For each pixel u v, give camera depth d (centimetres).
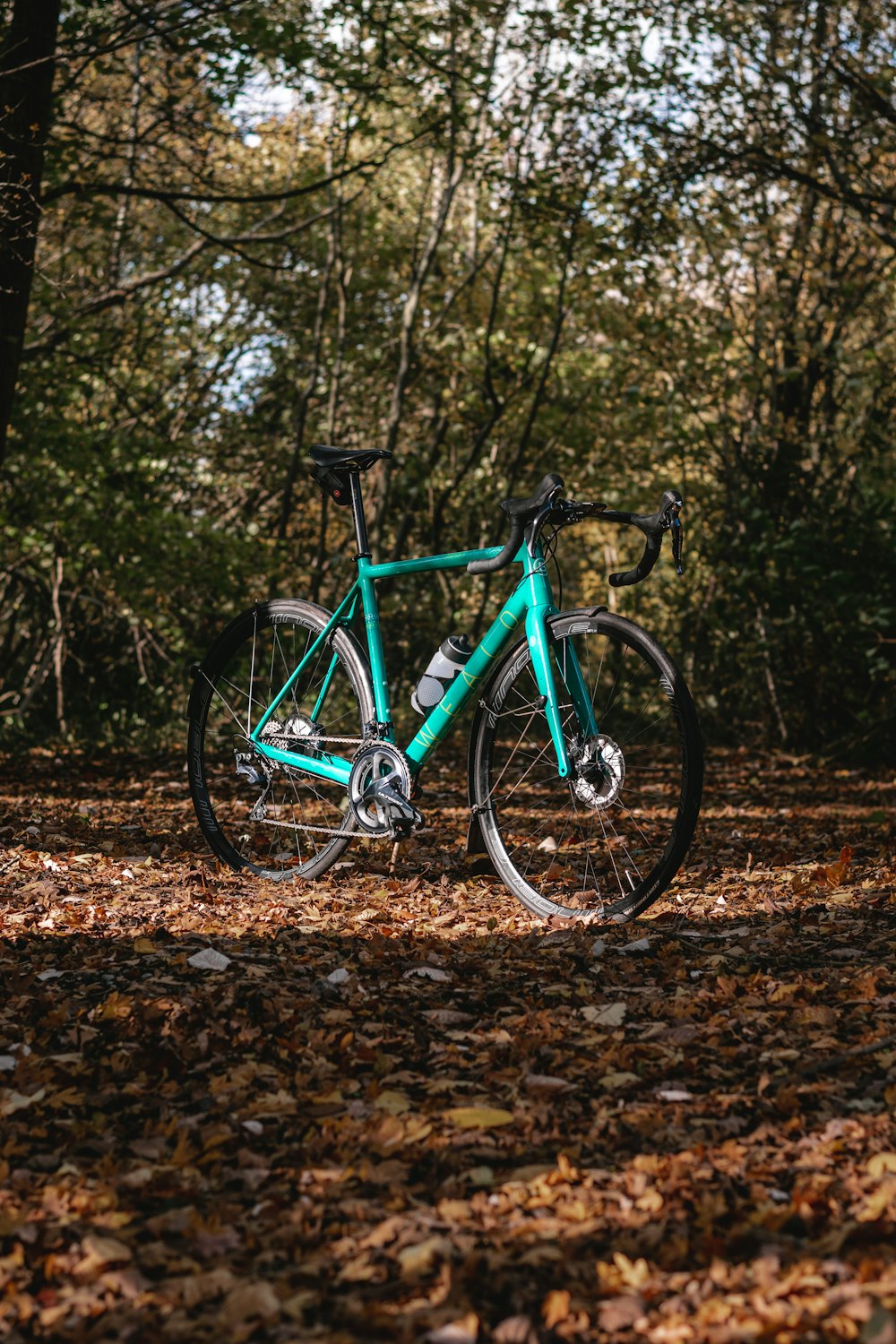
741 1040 268
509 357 1466
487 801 390
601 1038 269
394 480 1446
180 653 1257
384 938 345
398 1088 246
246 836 466
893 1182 199
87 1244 186
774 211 1224
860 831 607
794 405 1320
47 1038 265
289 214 1453
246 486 1537
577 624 365
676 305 1298
